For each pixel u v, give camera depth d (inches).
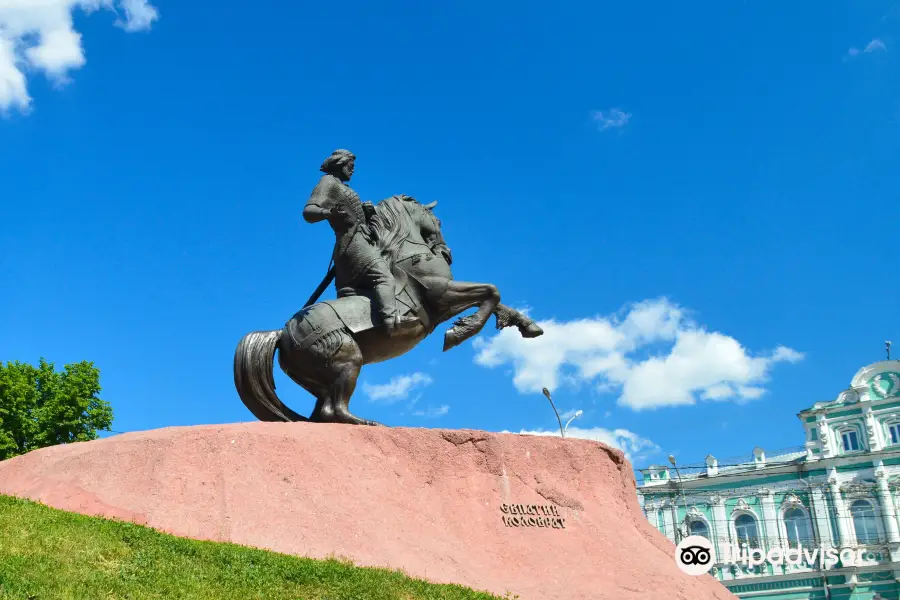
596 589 330.3
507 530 351.3
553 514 363.3
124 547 277.3
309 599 266.4
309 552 307.1
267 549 302.5
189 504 314.2
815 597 1231.5
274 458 333.4
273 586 269.4
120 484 319.0
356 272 407.2
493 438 374.9
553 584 329.7
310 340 388.5
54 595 236.7
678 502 1353.3
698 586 356.2
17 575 242.8
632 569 346.0
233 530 308.2
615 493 396.5
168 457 324.8
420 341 412.8
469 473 364.5
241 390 396.2
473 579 318.3
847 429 1315.2
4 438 829.2
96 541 275.0
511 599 305.9
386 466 353.1
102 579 253.0
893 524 1229.7
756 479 1327.5
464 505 354.0
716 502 1333.7
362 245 408.8
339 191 407.2
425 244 424.8
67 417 885.2
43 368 912.3
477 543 342.3
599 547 355.9
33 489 320.8
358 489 337.7
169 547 281.7
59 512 296.4
